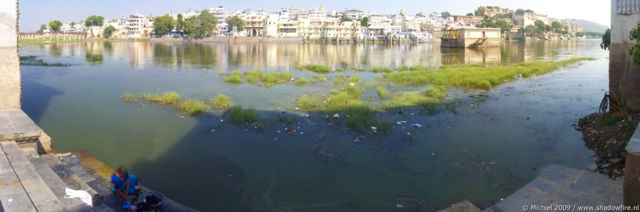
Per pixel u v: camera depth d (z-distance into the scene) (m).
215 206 6.98
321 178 8.17
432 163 8.95
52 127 11.90
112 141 10.54
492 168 8.62
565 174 7.73
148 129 11.69
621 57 10.91
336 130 11.51
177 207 6.38
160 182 7.94
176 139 10.73
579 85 21.02
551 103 15.71
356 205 7.04
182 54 49.47
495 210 6.43
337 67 33.16
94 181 7.22
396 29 131.38
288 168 8.68
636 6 10.45
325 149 9.87
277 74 24.38
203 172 8.46
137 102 15.62
